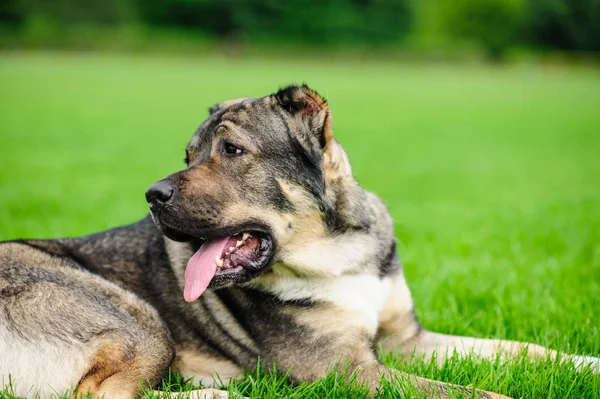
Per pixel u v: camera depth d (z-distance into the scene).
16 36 19.70
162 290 1.88
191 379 1.82
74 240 1.93
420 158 5.59
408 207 3.53
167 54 20.45
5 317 1.70
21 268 1.76
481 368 1.76
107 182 4.14
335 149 1.84
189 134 6.77
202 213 1.75
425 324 2.06
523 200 3.77
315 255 1.81
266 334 1.81
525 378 1.71
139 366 1.73
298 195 1.80
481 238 2.74
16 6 21.42
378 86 13.68
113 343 1.72
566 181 4.53
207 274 1.75
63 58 18.59
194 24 23.86
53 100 9.58
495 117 9.09
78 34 20.48
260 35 24.00
